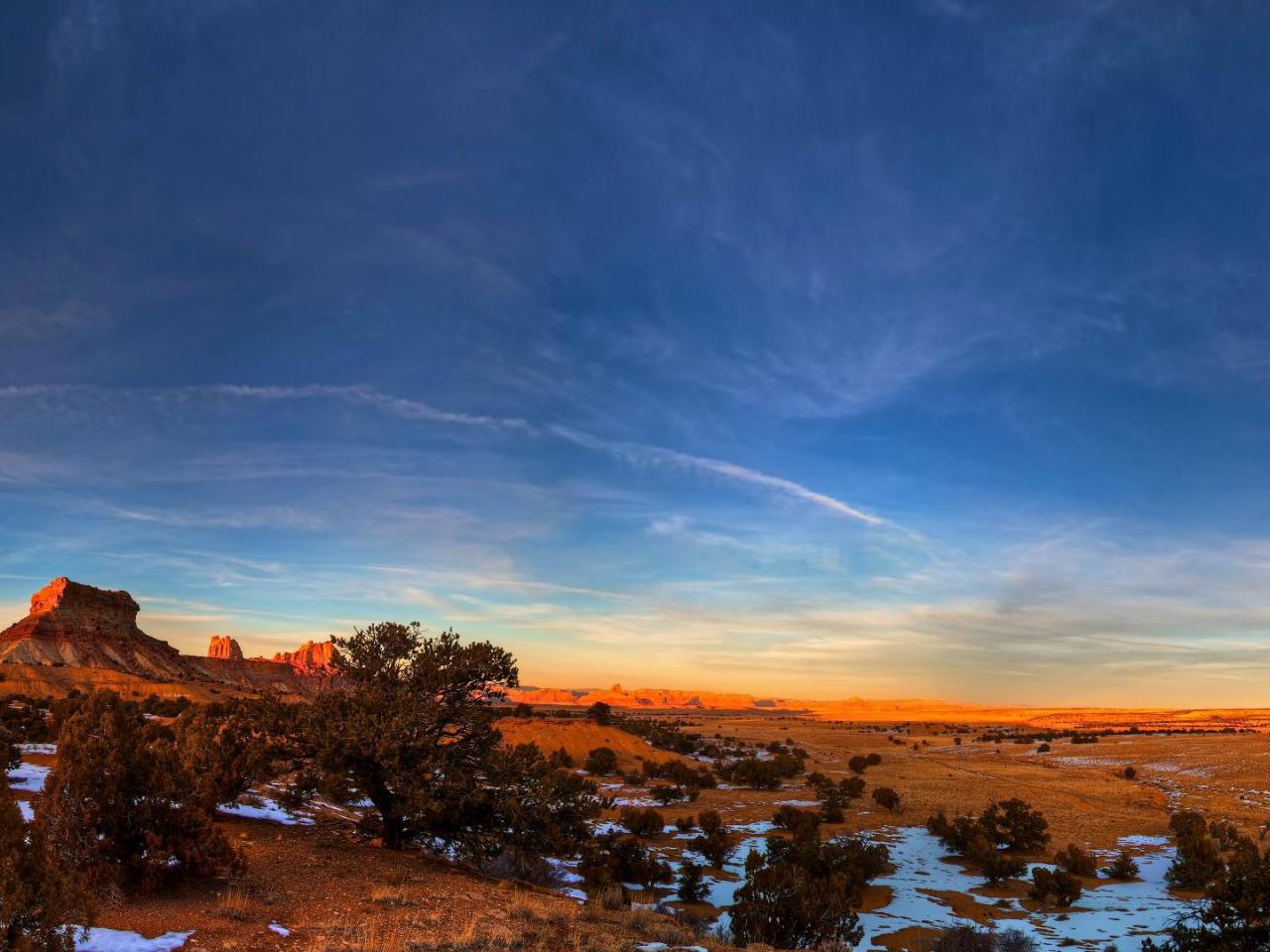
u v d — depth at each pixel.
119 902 10.78
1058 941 25.98
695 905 27.97
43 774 20.12
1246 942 18.42
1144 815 53.22
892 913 29.67
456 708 19.08
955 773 80.50
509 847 18.00
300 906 12.11
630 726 108.88
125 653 137.12
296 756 19.16
